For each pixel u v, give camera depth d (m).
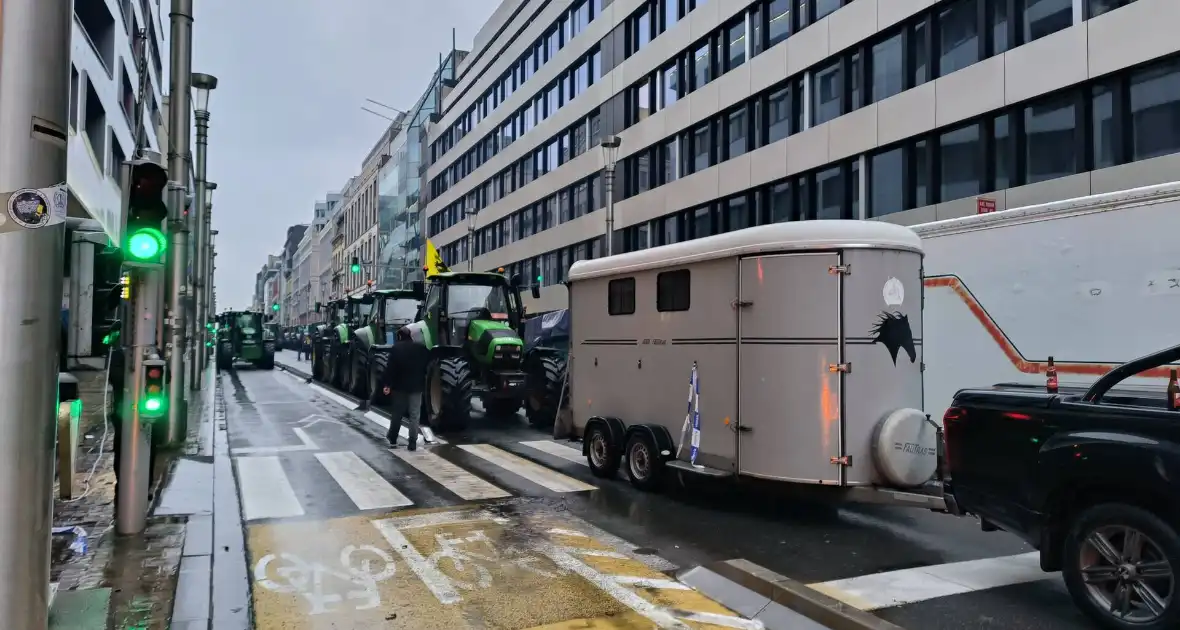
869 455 6.61
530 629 4.50
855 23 18.58
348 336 22.03
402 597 5.04
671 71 27.12
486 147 45.94
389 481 8.88
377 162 68.44
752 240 7.05
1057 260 7.67
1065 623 4.55
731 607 4.94
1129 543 4.25
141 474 6.21
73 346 5.44
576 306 9.80
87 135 18.28
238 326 35.09
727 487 8.40
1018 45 14.84
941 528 6.85
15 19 3.03
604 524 6.97
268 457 10.45
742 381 7.10
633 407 8.69
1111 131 13.21
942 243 8.99
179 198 7.82
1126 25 12.80
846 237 6.66
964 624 4.54
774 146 21.47
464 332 14.17
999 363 8.27
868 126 18.17
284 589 5.17
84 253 5.50
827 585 5.26
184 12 9.90
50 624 4.17
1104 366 7.18
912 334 6.88
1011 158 14.89
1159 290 6.76
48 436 3.16
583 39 33.25
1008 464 4.97
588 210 32.97
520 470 9.62
